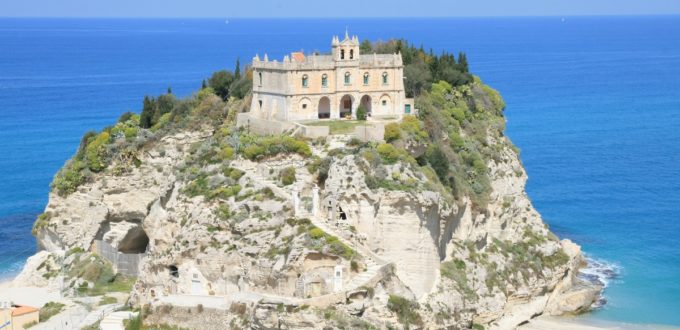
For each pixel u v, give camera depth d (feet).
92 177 608.60
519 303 542.98
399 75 576.61
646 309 551.18
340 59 560.61
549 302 559.38
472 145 583.99
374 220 482.69
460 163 562.66
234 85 639.35
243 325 445.37
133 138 620.90
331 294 437.58
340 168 485.56
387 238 483.51
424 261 486.79
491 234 569.64
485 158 588.09
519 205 595.47
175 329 462.19
